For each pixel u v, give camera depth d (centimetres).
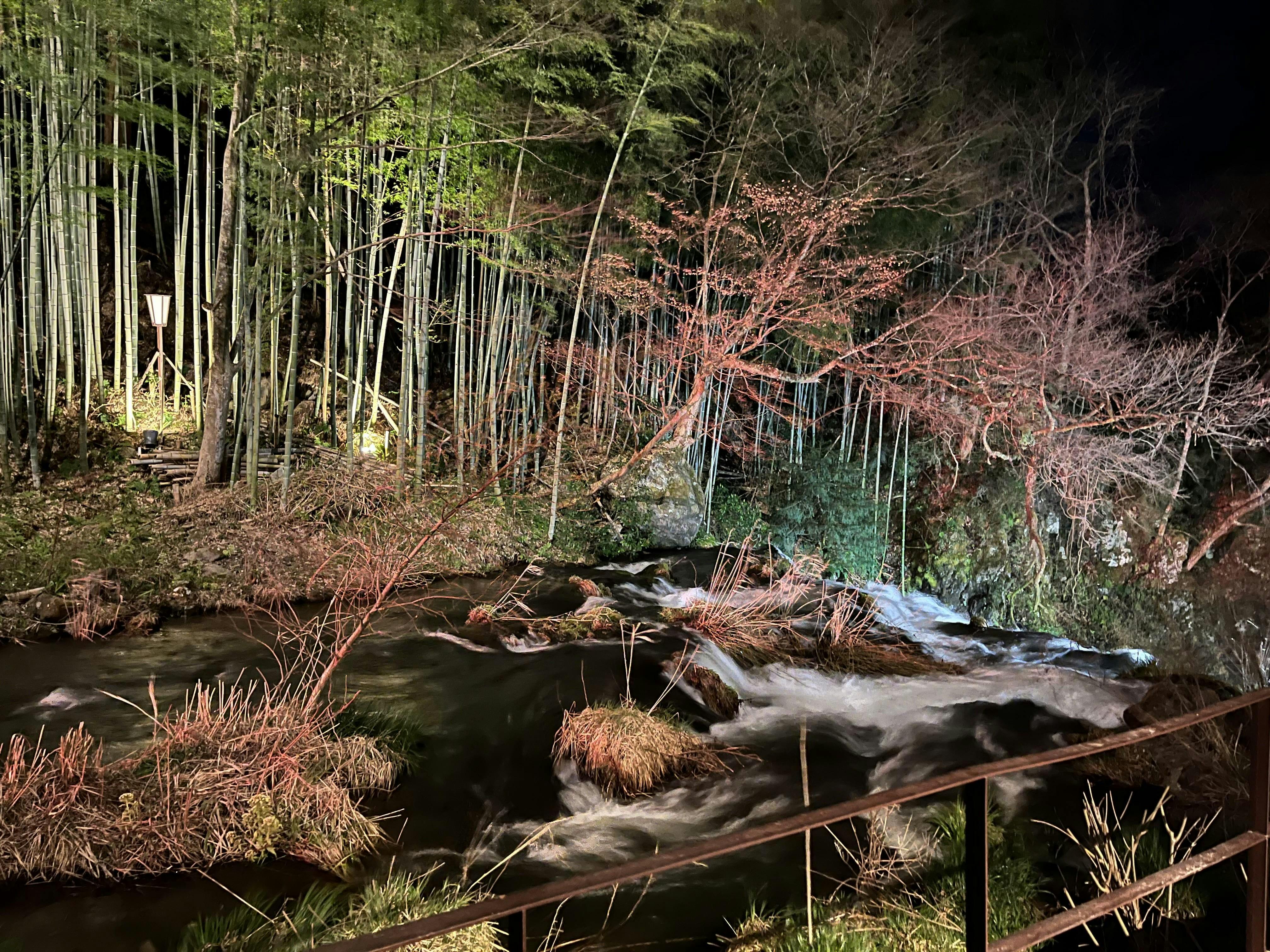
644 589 1284
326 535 1186
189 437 1491
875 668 973
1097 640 1662
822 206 1458
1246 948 238
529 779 618
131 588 988
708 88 1667
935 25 1638
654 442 970
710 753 668
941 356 1504
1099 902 213
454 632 950
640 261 1642
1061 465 1578
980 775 195
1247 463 1669
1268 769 238
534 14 1173
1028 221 1791
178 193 1585
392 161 1409
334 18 1102
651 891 466
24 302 1305
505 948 379
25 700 707
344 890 454
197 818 479
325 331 1812
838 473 1770
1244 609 1544
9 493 1191
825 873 482
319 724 589
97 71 1141
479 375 1565
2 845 441
